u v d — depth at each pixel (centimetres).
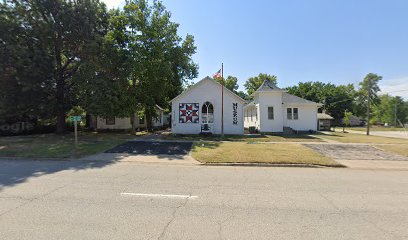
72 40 2080
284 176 915
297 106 3180
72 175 873
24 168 998
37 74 1947
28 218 473
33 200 582
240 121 2622
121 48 2270
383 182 838
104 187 711
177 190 692
